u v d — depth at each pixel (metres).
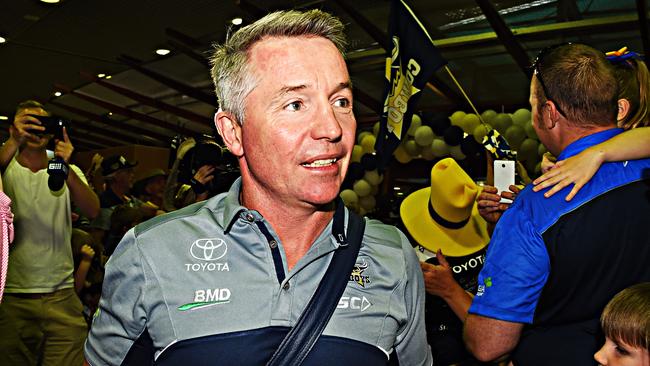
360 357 1.02
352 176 4.52
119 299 1.07
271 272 1.04
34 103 2.80
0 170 2.73
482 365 1.94
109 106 12.07
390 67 2.64
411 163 5.59
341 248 1.08
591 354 1.41
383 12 6.11
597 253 1.39
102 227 4.32
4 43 7.20
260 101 1.01
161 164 13.12
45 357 2.84
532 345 1.49
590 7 5.64
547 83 1.55
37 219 2.80
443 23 6.38
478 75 7.51
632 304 1.28
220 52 1.11
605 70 1.50
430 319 2.20
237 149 1.12
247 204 1.12
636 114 1.58
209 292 1.03
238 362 0.99
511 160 2.20
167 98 10.87
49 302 2.82
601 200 1.41
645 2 5.13
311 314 1.02
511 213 1.50
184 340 1.00
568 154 1.52
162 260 1.05
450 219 2.36
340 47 1.08
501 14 5.94
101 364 1.12
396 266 1.12
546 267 1.43
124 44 7.29
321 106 1.00
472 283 2.32
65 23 6.46
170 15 6.22
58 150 2.79
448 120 4.18
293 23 1.02
